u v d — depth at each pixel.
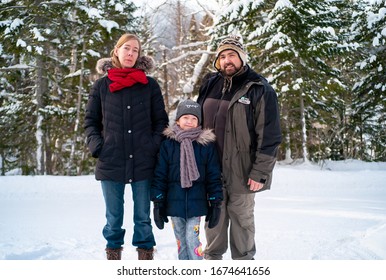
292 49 10.69
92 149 2.87
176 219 2.79
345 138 14.98
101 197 7.07
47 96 11.48
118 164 2.85
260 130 2.78
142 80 2.91
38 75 11.15
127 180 2.83
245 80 2.91
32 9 10.16
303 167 11.35
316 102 12.30
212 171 2.78
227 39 2.95
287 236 3.80
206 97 3.12
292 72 11.20
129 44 2.95
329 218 4.76
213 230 2.98
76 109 11.38
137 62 3.04
